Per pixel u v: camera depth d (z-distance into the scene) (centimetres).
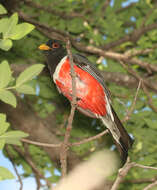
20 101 1205
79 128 1362
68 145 761
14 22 640
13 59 1400
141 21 1429
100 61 1398
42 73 1356
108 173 1139
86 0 1551
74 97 757
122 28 1501
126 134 919
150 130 1222
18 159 1333
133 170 1207
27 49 1369
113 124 952
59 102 1423
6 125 639
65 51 1038
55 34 1268
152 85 1423
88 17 1448
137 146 1084
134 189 1214
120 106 1307
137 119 1245
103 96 975
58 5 1436
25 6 1457
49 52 1045
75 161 1203
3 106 1177
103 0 1570
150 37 1427
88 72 971
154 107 1210
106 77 1409
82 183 1102
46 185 1120
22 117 1198
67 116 1362
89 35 1400
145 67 1349
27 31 645
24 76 642
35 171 1136
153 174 1186
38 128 1212
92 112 1002
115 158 1188
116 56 1320
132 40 1434
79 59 979
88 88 956
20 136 655
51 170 1348
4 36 640
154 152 1131
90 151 1212
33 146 1289
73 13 1353
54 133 1316
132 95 1312
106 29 1419
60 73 958
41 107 1441
